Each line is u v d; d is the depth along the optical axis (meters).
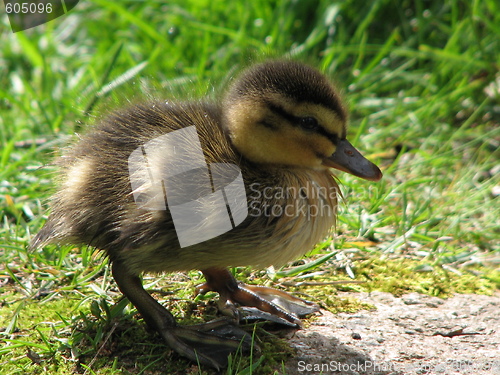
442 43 13.42
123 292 6.77
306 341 6.82
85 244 7.04
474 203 9.97
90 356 6.62
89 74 12.53
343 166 7.29
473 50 12.74
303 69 7.17
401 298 7.85
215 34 13.40
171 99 7.83
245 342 6.64
